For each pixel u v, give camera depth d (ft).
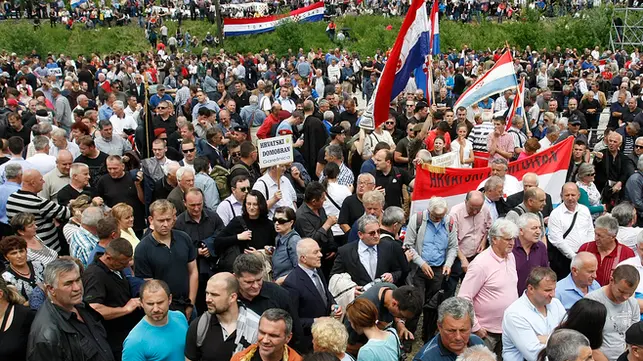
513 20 162.71
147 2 179.32
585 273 20.93
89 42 158.20
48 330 17.29
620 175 37.22
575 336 15.97
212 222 25.63
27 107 54.80
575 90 80.38
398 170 32.71
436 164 32.35
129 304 20.10
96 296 19.56
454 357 17.37
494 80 47.14
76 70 98.94
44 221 27.20
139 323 18.29
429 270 25.40
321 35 155.33
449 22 157.48
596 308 17.98
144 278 21.77
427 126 39.96
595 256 21.81
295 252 23.66
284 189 30.27
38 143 33.37
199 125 43.68
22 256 21.38
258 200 24.44
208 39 157.89
